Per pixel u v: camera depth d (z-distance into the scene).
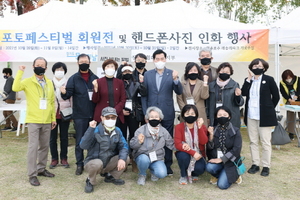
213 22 6.02
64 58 5.63
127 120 4.16
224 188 3.40
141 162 3.45
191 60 5.62
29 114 3.46
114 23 5.95
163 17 6.20
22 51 5.62
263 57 5.57
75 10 6.46
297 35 5.50
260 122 3.87
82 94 3.89
